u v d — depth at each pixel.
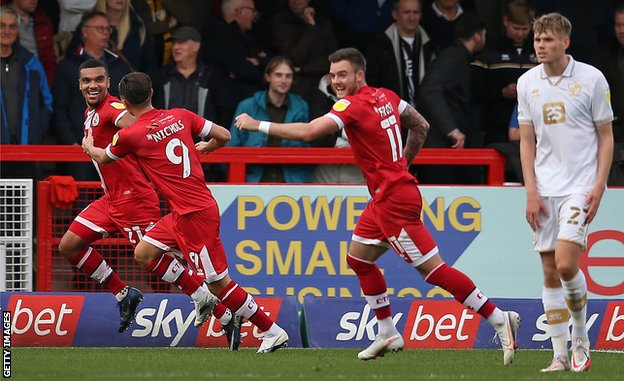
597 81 22.91
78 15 37.19
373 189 24.84
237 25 37.56
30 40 36.25
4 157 31.98
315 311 29.67
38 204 32.00
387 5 40.09
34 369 23.14
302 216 32.31
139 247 27.92
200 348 29.05
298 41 37.28
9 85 34.09
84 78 28.42
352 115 24.16
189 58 35.31
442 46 38.44
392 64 36.94
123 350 28.11
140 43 36.84
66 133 34.84
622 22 36.66
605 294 32.69
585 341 23.69
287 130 23.69
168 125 26.75
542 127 23.25
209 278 26.78
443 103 34.91
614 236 32.75
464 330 29.64
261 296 30.89
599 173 23.02
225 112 35.81
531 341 29.84
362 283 25.61
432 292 32.56
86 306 29.39
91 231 29.05
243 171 32.78
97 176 33.56
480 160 33.38
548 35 22.77
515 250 32.81
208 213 26.73
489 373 23.12
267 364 24.58
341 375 22.47
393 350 25.61
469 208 32.75
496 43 39.06
